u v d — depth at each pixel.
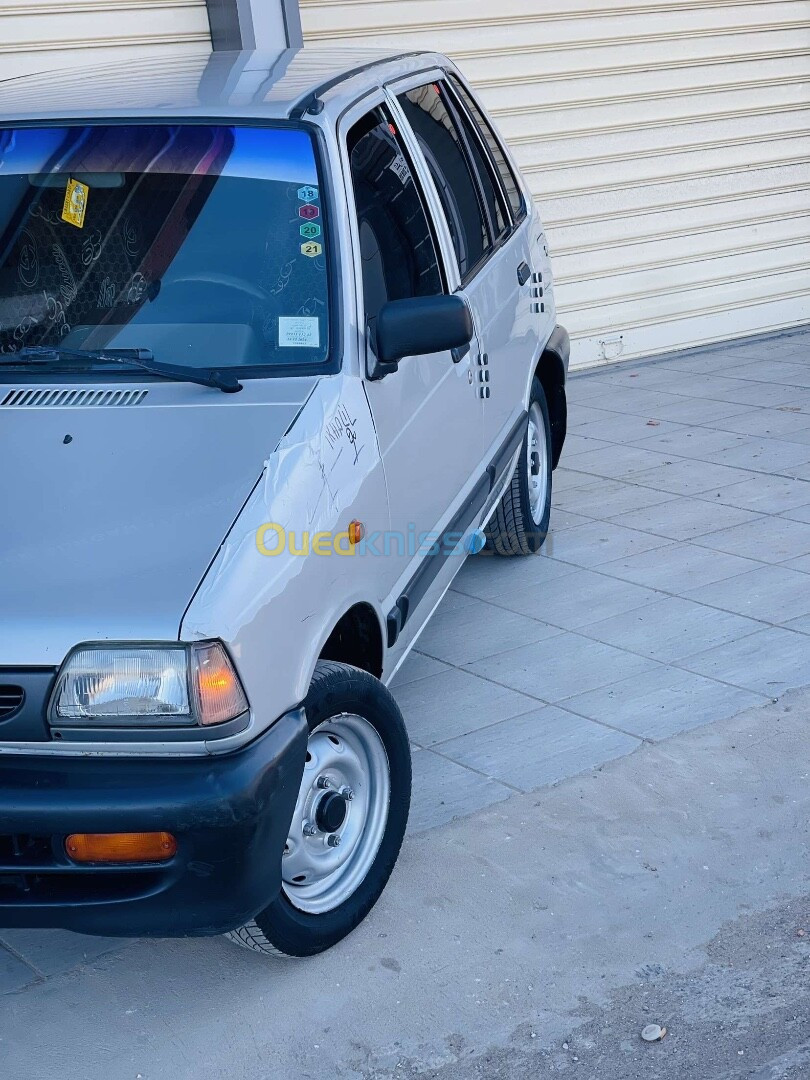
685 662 4.93
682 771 4.16
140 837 2.75
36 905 2.82
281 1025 3.14
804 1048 2.97
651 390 9.14
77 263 3.72
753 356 10.00
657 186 9.75
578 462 7.57
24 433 3.29
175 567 2.84
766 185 10.30
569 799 4.03
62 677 2.72
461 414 4.43
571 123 9.26
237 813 2.75
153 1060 3.05
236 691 2.78
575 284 9.60
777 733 4.37
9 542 2.94
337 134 3.79
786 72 10.12
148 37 7.32
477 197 5.20
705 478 7.11
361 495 3.42
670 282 10.02
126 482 3.09
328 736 3.32
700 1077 2.90
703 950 3.32
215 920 2.84
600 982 3.22
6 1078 3.01
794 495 6.74
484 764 4.27
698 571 5.81
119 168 3.77
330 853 3.37
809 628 5.15
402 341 3.50
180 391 3.41
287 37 7.45
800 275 10.70
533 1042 3.04
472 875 3.67
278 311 3.56
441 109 5.05
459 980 3.26
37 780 2.75
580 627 5.31
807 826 3.83
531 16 8.85
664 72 9.52
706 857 3.70
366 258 3.81
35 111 3.94
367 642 3.63
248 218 3.68
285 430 3.24
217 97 3.95
